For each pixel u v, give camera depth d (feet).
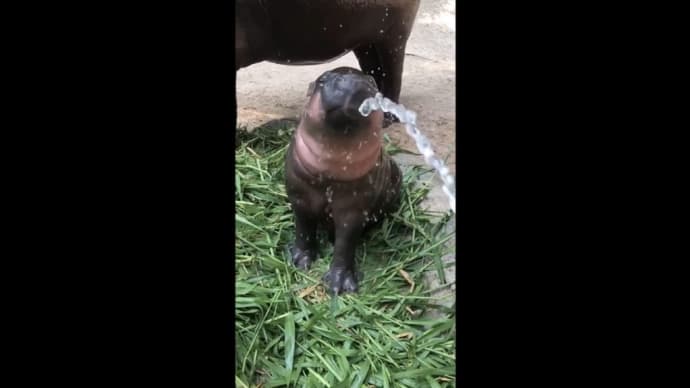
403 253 4.63
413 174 5.28
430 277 4.43
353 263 4.43
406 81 7.18
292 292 4.25
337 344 3.88
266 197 5.09
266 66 7.52
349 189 4.10
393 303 4.23
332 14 5.24
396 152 5.62
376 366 3.74
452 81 7.20
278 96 6.82
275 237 4.75
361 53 6.22
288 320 3.91
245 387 3.48
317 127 3.87
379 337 3.93
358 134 3.84
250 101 6.70
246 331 3.85
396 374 3.65
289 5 5.08
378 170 4.22
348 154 3.92
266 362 3.71
